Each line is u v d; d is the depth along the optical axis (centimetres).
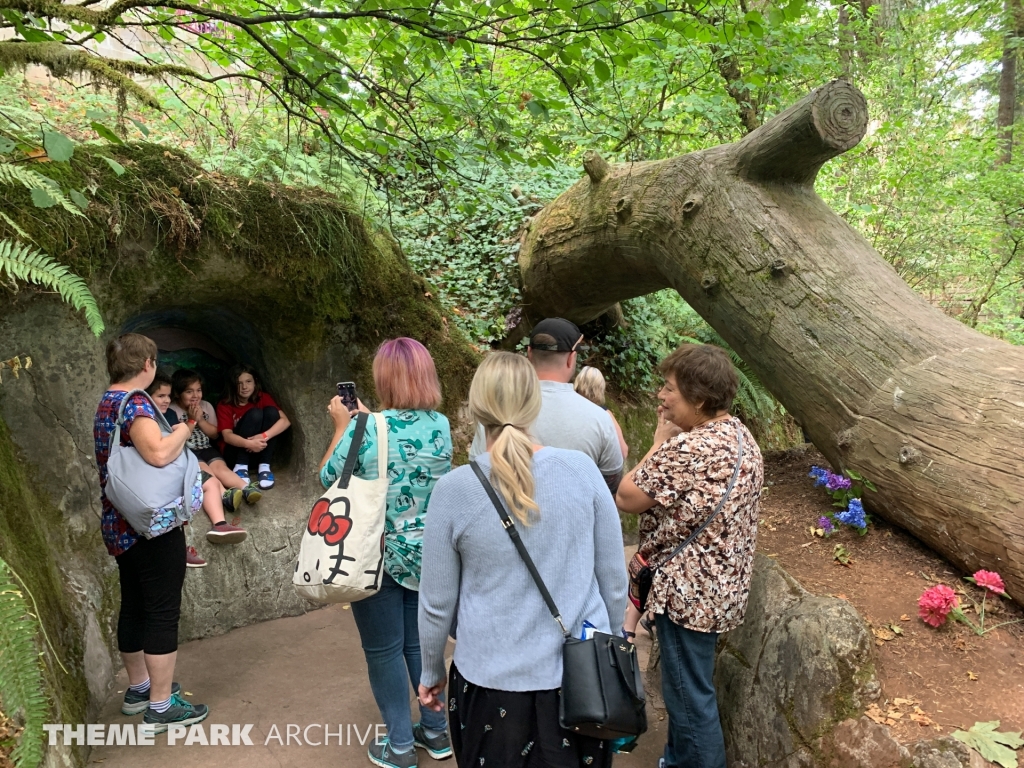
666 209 389
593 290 508
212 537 349
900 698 197
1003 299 898
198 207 344
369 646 242
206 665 329
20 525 264
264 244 366
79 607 292
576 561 159
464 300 544
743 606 216
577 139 614
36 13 234
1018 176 721
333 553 211
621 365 598
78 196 215
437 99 354
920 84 981
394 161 426
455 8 319
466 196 477
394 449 229
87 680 275
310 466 416
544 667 153
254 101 512
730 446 213
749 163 350
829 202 834
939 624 221
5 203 282
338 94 345
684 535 214
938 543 259
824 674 204
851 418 295
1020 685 199
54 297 308
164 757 257
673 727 220
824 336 308
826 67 739
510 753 152
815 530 293
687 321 704
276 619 381
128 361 257
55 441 314
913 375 280
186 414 385
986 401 255
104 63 245
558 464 162
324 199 401
